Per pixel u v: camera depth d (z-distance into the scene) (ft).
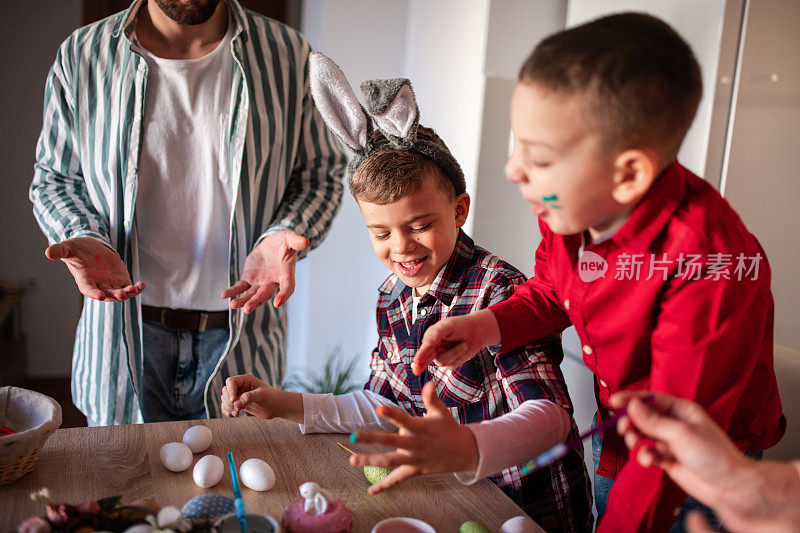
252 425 3.34
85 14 8.93
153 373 4.72
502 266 3.27
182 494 2.69
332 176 5.08
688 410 1.92
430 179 3.03
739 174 4.54
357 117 3.12
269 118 4.58
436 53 7.60
